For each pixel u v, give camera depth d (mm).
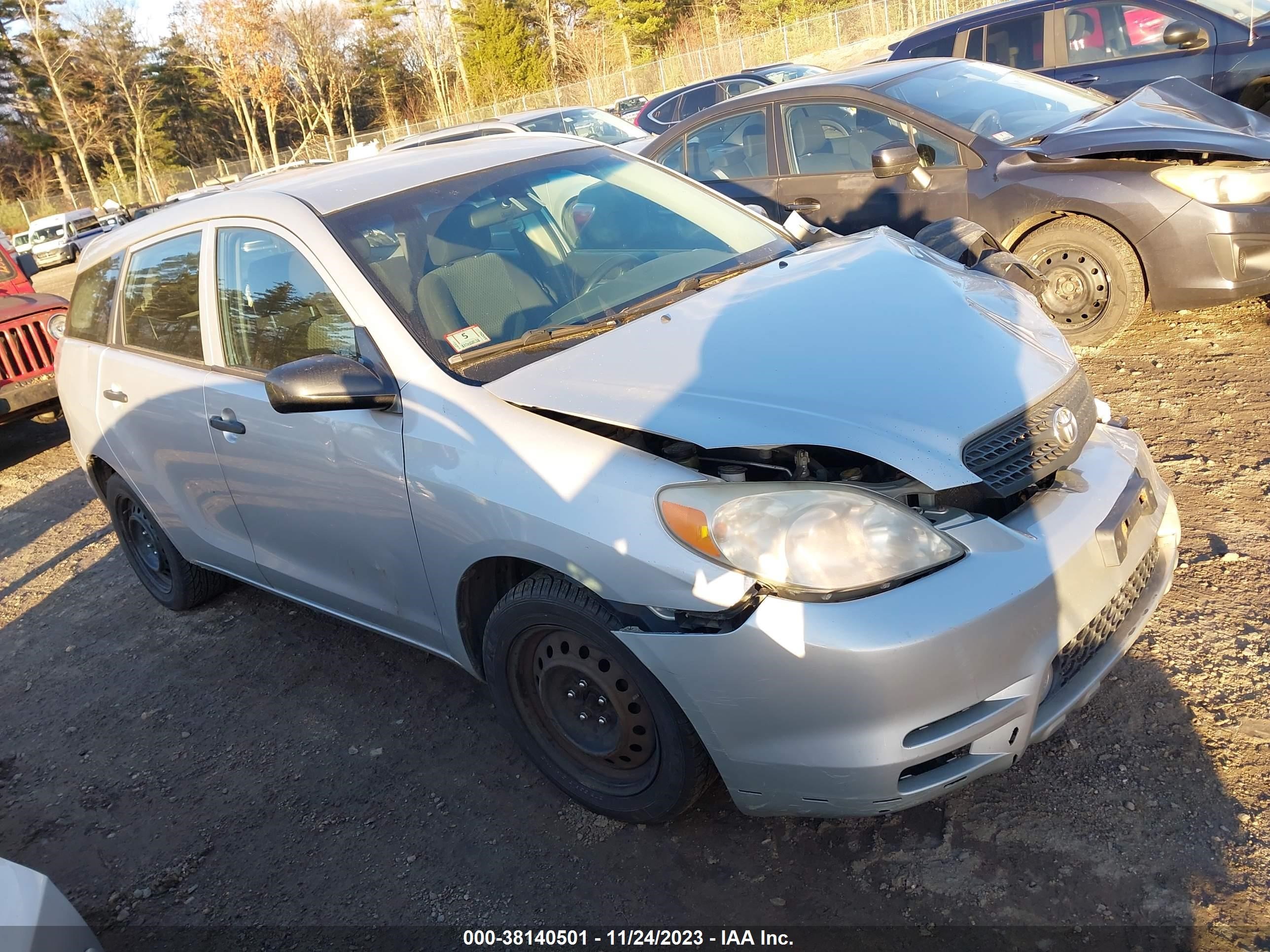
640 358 2670
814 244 3520
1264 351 5070
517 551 2570
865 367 2488
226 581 4777
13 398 7586
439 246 3172
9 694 4340
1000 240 5445
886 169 4961
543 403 2590
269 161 59000
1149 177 4957
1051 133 5410
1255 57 7109
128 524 4773
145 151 63750
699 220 3635
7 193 64375
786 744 2250
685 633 2299
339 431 3010
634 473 2408
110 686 4215
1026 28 8258
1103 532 2363
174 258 3811
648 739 2602
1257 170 4773
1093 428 2641
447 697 3627
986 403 2391
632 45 52094
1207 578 3338
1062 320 5426
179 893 2926
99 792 3494
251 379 3420
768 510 2236
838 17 34688
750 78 14383
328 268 3084
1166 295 5078
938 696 2146
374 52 64625
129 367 4035
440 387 2783
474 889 2703
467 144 3912
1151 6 7605
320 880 2859
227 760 3521
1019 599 2195
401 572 3051
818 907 2424
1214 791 2504
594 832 2826
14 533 6332
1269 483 3830
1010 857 2445
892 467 2336
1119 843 2420
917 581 2180
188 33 60594
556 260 3283
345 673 3926
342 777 3297
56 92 57219
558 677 2736
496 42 53094
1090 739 2760
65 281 24766
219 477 3662
